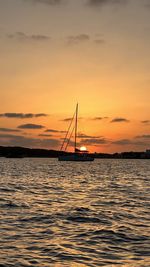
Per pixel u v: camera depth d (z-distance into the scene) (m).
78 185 52.56
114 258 14.28
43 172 89.38
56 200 33.06
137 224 21.44
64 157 181.50
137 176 78.19
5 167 118.56
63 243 16.64
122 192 42.44
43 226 20.45
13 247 15.77
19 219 22.48
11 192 39.84
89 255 14.70
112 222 22.08
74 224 21.25
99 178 70.25
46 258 14.22
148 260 14.01
